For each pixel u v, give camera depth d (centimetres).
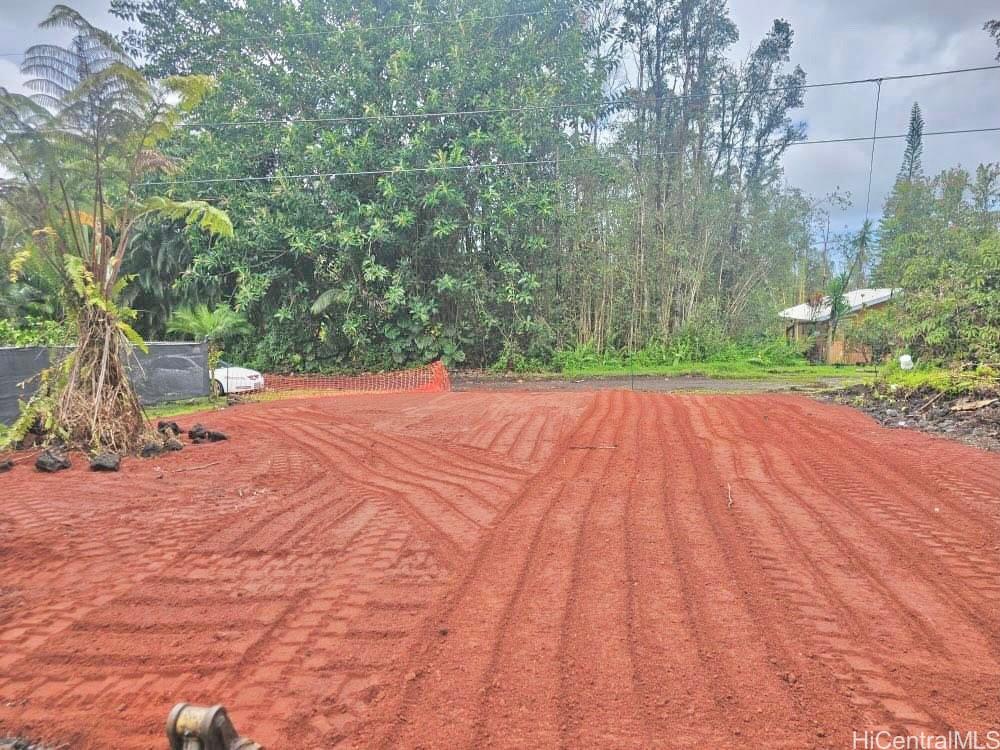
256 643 306
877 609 333
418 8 2259
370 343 2362
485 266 2394
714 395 1357
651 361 2583
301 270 2408
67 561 414
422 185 2242
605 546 427
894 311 1919
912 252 2302
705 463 674
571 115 2345
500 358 2369
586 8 2431
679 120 2838
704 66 2898
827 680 268
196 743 181
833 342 2870
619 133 2688
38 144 789
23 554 427
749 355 2761
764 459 691
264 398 1545
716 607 336
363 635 312
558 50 2366
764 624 317
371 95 2230
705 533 451
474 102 2200
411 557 415
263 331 2514
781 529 459
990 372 1102
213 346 1730
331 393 1661
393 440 848
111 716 252
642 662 282
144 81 809
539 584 368
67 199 806
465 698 257
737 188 3038
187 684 273
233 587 372
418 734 235
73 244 841
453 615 331
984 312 1340
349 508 534
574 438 823
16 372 1068
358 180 2236
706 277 2870
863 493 555
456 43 2236
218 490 598
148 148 874
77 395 796
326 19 2397
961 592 354
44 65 772
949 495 546
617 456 712
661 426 905
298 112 2334
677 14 2809
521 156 2227
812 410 1077
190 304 2336
